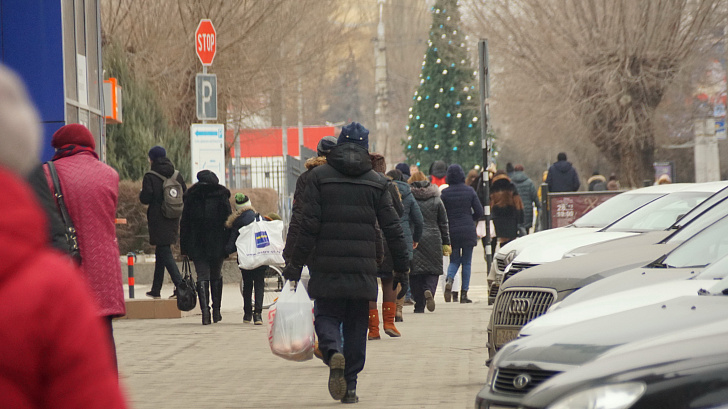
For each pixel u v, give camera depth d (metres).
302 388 30.14
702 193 45.25
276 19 114.06
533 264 41.31
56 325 6.93
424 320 50.03
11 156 7.23
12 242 6.93
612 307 20.09
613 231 43.88
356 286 26.41
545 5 137.62
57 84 46.44
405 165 62.06
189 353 38.69
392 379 31.28
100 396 6.98
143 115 84.44
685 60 132.88
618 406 12.86
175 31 110.12
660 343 14.28
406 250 27.41
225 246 48.50
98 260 23.80
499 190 68.06
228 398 28.45
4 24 46.56
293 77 121.25
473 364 34.22
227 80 111.19
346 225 26.45
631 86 133.25
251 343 41.59
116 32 109.31
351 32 133.00
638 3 131.50
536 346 17.80
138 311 52.16
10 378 6.83
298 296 29.75
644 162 137.75
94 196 23.83
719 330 14.31
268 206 80.50
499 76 148.00
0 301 6.83
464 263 59.69
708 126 135.88
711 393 12.70
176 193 51.84
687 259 24.97
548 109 142.12
